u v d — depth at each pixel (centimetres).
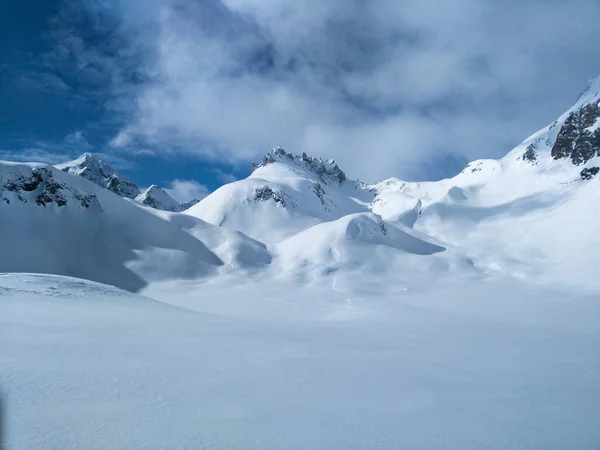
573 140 13350
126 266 7369
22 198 8075
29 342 1231
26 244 7094
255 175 18188
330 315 4069
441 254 8762
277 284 6794
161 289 6550
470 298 5225
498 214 12044
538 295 5291
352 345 1644
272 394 926
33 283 2623
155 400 835
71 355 1119
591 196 9888
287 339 1689
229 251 8306
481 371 1272
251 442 661
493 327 2658
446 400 948
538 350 1773
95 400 808
